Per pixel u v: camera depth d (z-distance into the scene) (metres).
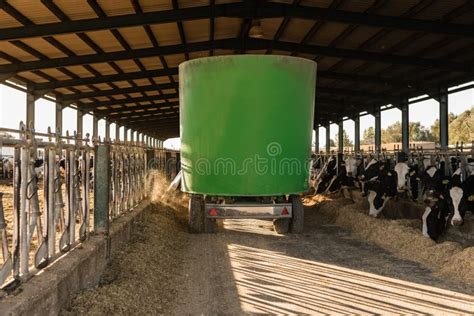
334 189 16.52
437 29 10.25
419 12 10.27
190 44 13.18
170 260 6.80
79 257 4.63
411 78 16.69
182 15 10.01
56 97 18.88
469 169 10.82
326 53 13.44
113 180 7.00
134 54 12.96
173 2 9.80
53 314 3.77
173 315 4.73
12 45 11.21
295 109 8.63
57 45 11.65
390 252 7.79
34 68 12.80
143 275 5.58
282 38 13.23
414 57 13.53
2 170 22.19
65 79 15.97
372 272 6.43
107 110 26.22
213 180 8.62
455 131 49.75
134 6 9.67
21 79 15.07
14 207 3.63
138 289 5.05
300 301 5.17
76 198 5.22
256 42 13.37
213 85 8.47
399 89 18.62
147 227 8.09
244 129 8.41
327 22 11.20
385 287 5.71
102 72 15.70
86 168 5.58
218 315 4.75
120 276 5.34
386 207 12.63
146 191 11.14
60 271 4.11
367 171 13.49
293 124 8.62
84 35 11.21
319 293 5.46
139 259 6.09
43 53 12.31
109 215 6.36
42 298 3.52
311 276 6.20
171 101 24.80
